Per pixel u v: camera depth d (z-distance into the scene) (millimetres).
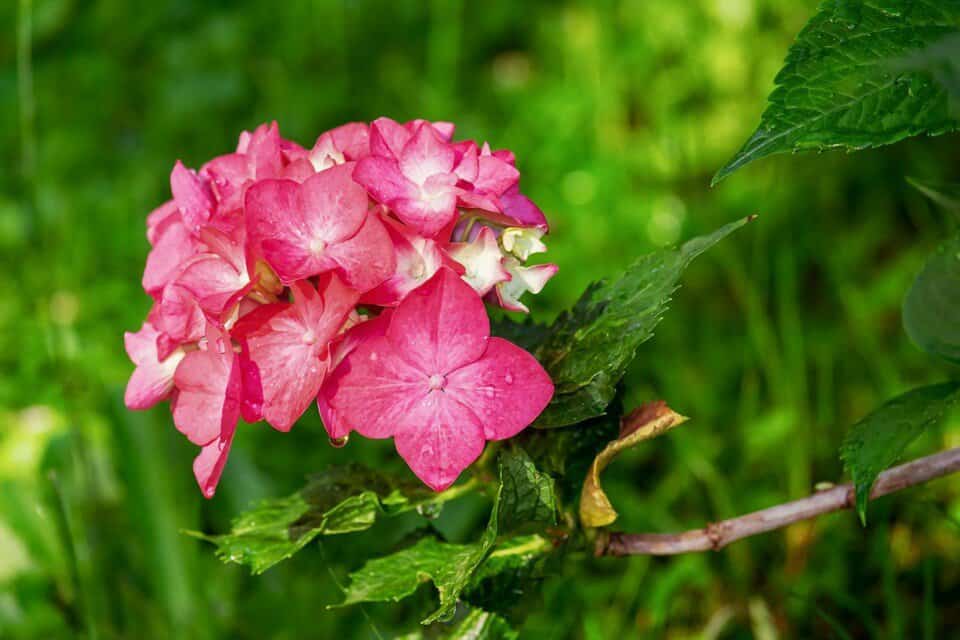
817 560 732
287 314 503
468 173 515
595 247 977
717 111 1106
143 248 1067
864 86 475
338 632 716
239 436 835
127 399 542
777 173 968
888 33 478
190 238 536
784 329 826
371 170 502
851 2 481
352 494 563
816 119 474
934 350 556
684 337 892
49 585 725
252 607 729
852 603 677
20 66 728
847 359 860
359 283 493
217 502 742
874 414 540
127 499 722
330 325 490
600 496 533
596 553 553
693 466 759
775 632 698
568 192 1039
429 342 500
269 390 505
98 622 721
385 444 817
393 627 705
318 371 500
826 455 786
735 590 725
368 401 503
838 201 973
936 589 715
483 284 505
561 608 711
